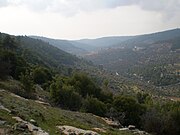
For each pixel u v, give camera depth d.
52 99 75.94
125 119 84.12
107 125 54.03
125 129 55.56
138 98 133.25
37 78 98.75
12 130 25.61
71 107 78.19
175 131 80.56
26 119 31.20
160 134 79.56
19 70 86.25
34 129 28.03
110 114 80.38
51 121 36.06
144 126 81.06
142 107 90.88
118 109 87.00
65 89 77.50
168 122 79.88
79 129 34.69
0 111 30.98
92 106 79.31
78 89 97.00
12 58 87.19
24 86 63.69
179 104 104.88
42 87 93.75
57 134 30.11
